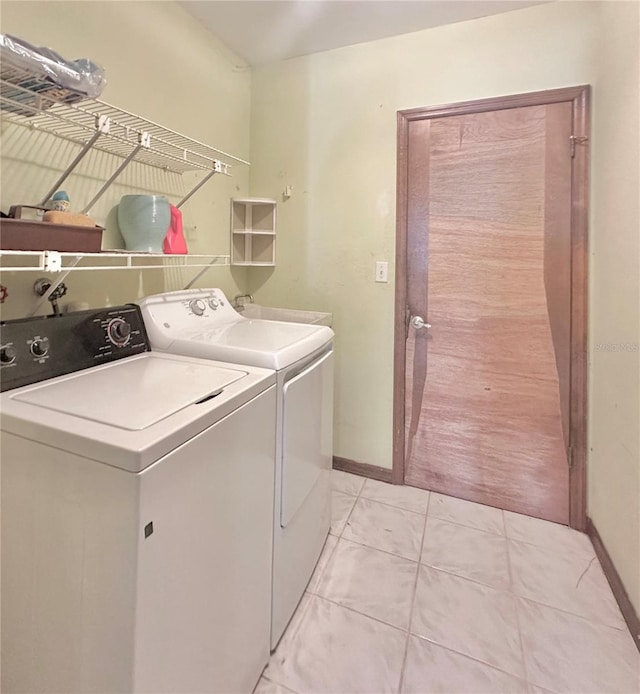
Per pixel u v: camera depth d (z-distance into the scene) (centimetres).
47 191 133
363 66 209
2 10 117
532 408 194
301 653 126
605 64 161
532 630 134
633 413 135
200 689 92
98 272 152
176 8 179
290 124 228
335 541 176
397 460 221
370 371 224
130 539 72
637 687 116
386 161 209
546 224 184
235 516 101
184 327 151
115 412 86
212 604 94
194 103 192
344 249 222
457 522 191
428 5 179
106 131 120
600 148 167
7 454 85
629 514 138
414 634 132
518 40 181
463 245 199
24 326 104
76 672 81
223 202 220
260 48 215
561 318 185
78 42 138
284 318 221
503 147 187
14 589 88
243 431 102
